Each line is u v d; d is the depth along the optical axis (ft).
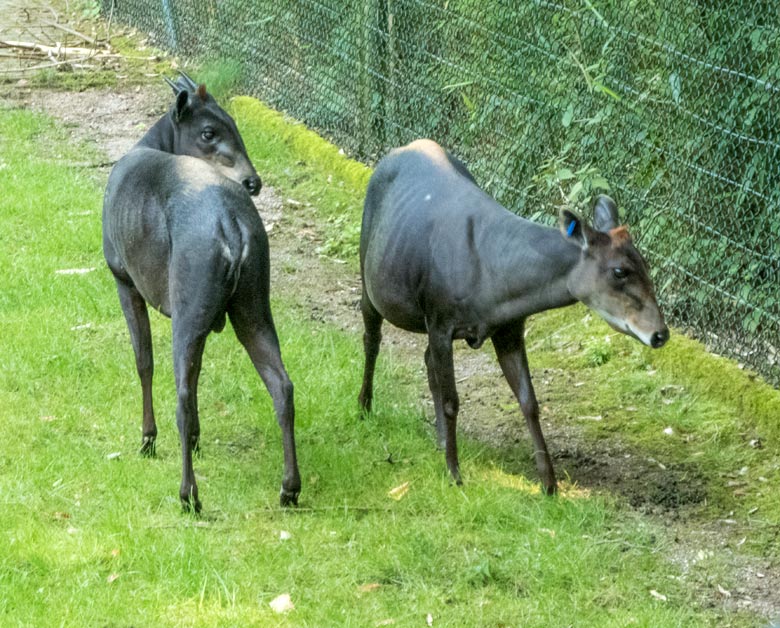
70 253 28.50
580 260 17.42
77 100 40.04
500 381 23.91
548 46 27.04
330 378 22.98
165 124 21.97
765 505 19.47
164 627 15.65
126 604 16.06
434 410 22.41
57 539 17.51
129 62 43.42
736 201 23.29
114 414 21.56
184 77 22.76
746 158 23.17
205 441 20.99
